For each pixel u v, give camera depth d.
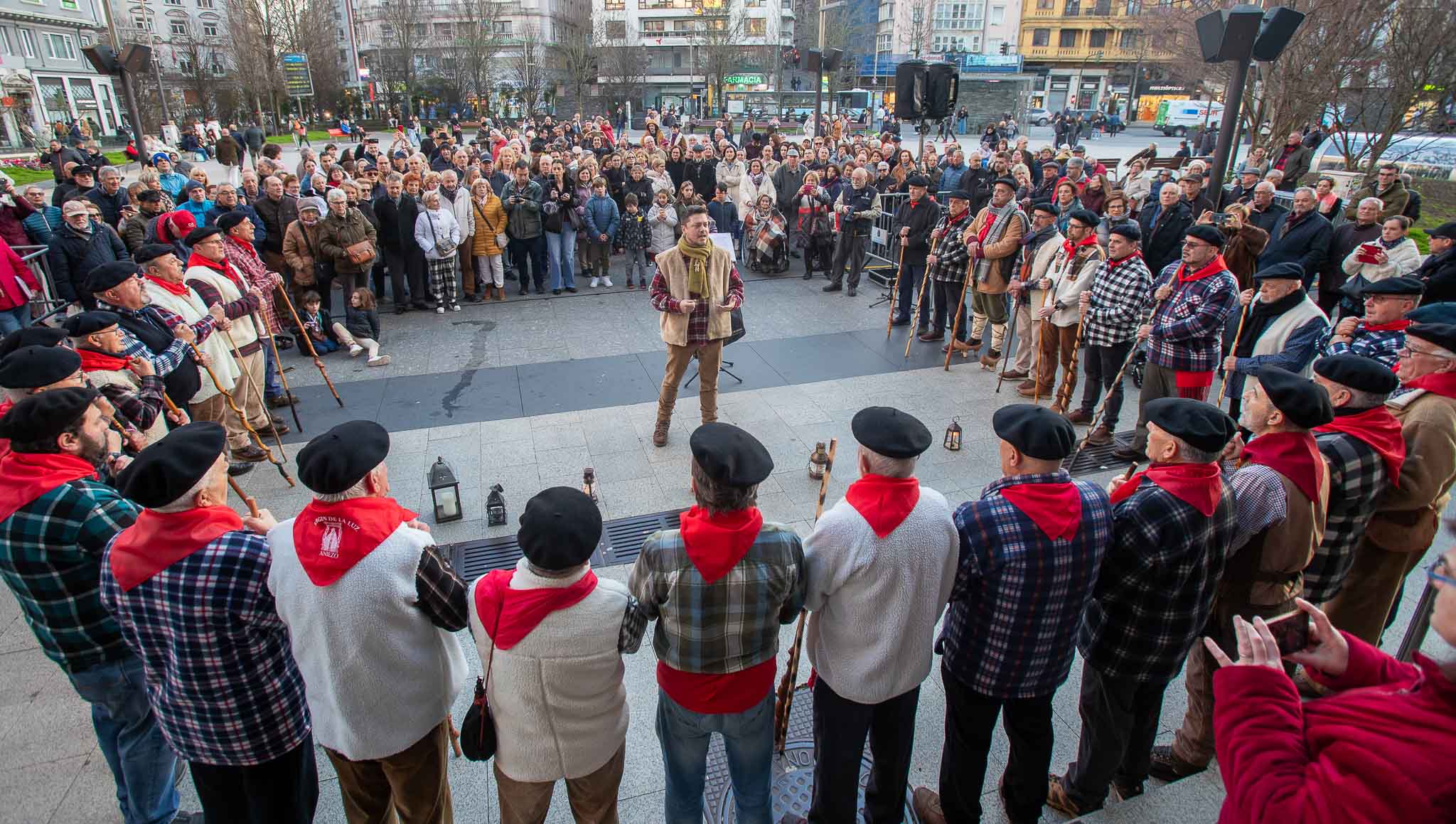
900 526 2.32
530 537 2.10
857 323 9.58
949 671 2.62
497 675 2.25
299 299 8.47
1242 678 1.53
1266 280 4.98
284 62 39.03
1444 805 1.13
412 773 2.44
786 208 13.09
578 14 66.94
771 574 2.27
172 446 2.14
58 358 3.15
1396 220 7.10
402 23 45.06
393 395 7.38
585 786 2.46
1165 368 5.57
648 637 4.04
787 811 2.96
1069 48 55.41
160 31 52.22
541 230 10.48
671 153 13.38
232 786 2.44
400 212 9.51
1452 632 1.18
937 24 54.97
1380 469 2.83
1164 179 10.52
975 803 2.71
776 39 53.06
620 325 9.45
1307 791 1.29
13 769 3.29
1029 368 7.57
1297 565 2.70
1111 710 2.64
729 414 6.89
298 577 2.15
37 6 41.75
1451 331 3.02
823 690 2.57
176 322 4.88
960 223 7.99
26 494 2.42
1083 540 2.33
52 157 13.89
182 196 11.25
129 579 2.15
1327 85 13.08
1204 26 6.62
